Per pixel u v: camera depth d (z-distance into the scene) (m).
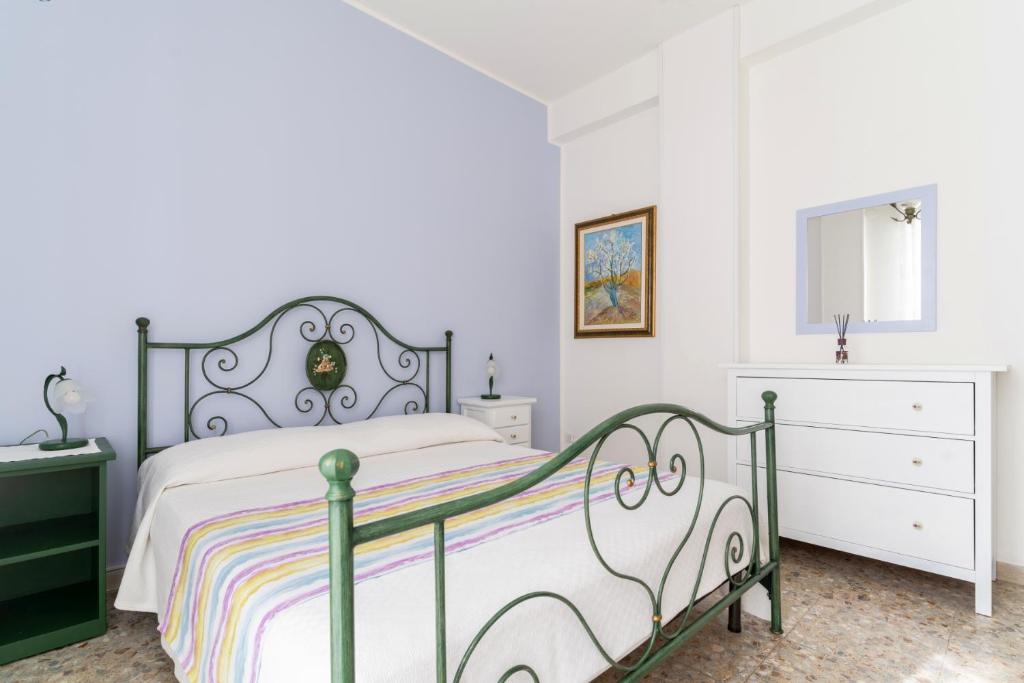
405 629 0.87
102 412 2.09
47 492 1.95
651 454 1.38
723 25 2.91
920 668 1.60
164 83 2.24
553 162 3.98
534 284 3.82
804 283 2.75
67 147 2.02
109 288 2.11
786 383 2.41
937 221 2.37
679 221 3.10
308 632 0.86
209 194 2.35
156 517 1.66
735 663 1.62
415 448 2.41
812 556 2.52
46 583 1.98
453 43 3.20
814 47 2.74
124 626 1.83
